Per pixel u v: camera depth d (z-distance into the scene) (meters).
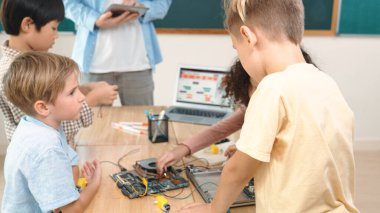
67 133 1.57
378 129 3.55
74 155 1.38
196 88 2.23
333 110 0.87
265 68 0.91
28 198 1.12
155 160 1.43
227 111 2.15
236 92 1.42
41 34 1.50
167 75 3.36
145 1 2.49
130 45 2.47
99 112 2.18
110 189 1.26
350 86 3.45
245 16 0.88
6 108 1.50
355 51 3.36
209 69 2.20
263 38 0.88
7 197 1.13
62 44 3.15
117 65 2.46
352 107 3.50
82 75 2.46
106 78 2.48
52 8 1.49
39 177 1.04
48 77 1.07
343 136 0.88
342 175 0.90
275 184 0.87
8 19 1.46
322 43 3.32
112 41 2.42
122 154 1.58
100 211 1.13
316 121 0.83
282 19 0.87
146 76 2.57
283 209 0.86
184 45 3.30
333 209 0.90
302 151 0.83
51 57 1.13
